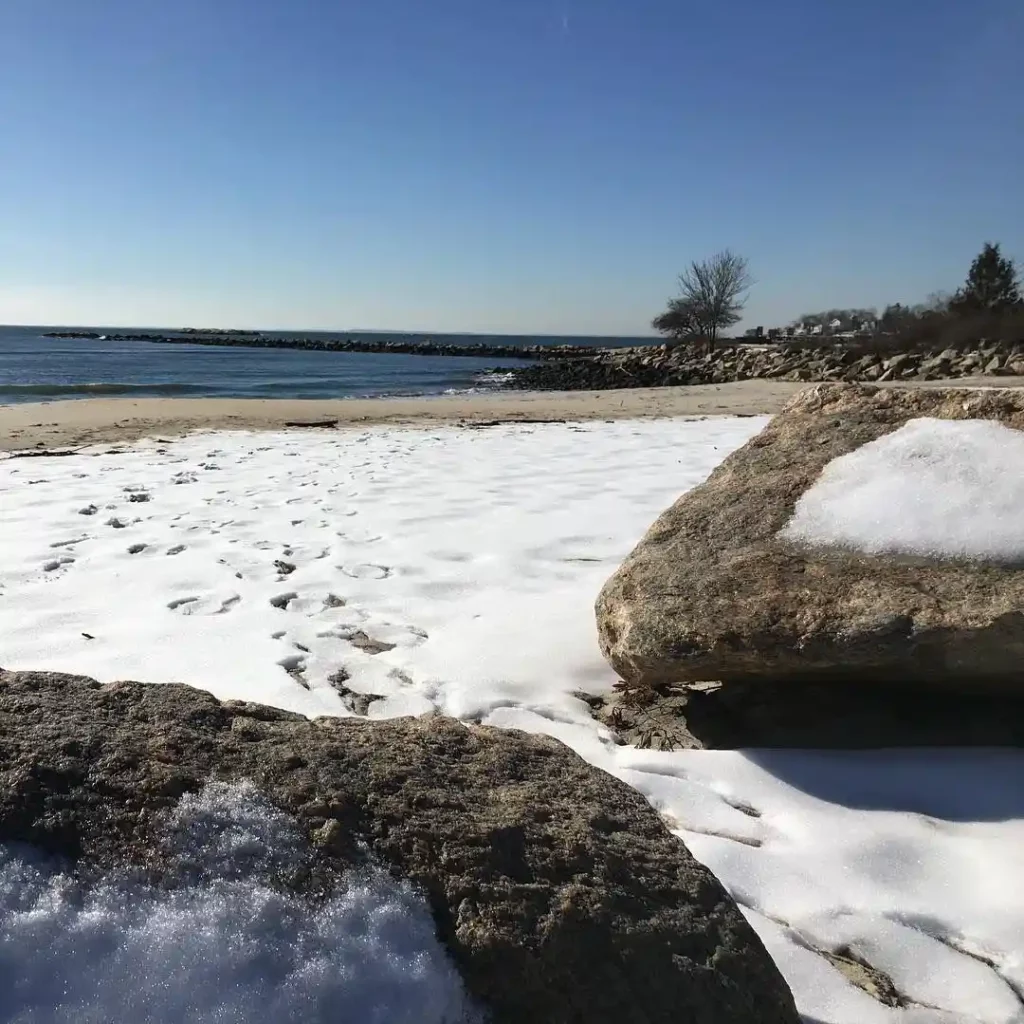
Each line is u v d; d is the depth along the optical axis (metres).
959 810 2.31
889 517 2.93
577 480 7.37
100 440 10.95
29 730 1.59
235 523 5.64
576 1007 1.32
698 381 36.12
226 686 3.10
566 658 3.41
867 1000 1.69
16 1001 1.12
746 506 3.28
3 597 4.06
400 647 3.53
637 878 1.56
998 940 1.85
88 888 1.29
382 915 1.32
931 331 37.06
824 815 2.32
